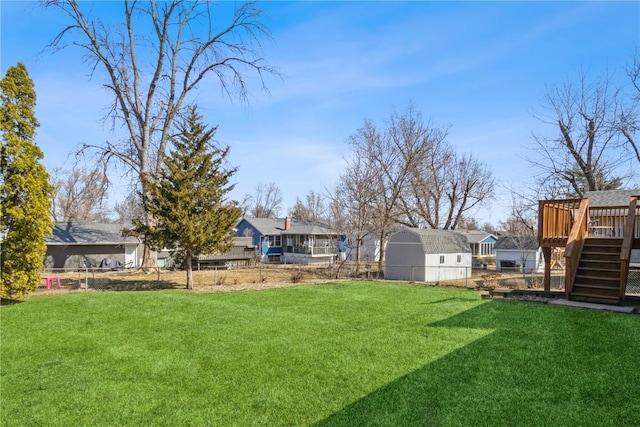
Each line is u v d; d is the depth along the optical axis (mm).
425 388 5250
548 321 8281
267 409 4918
